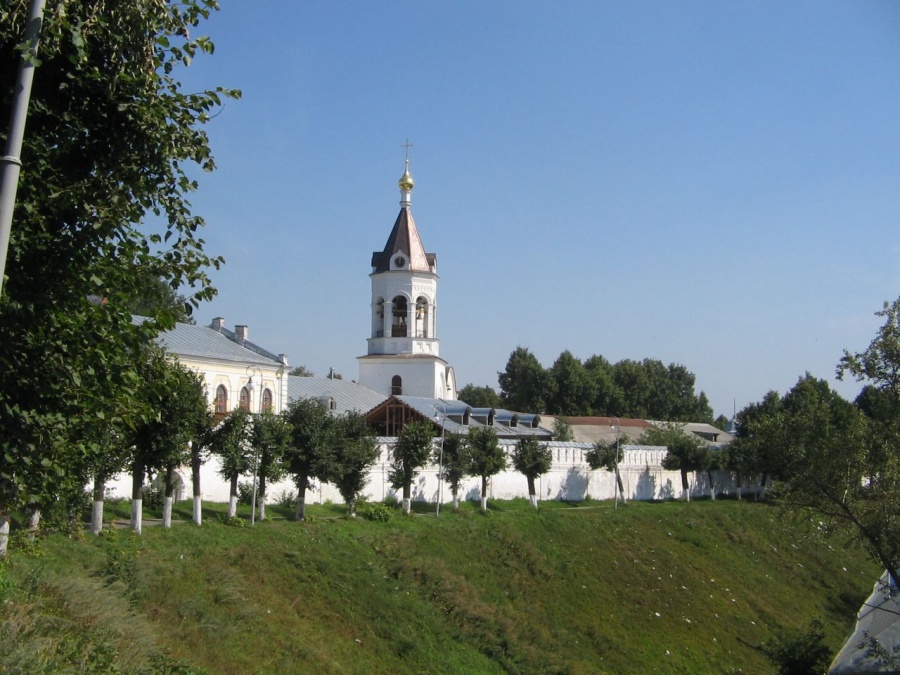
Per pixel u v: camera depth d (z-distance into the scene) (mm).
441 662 33594
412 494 56562
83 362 14438
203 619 28031
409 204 86125
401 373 83125
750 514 70562
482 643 36688
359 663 31062
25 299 13727
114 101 14430
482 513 55781
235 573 33469
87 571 27750
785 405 117938
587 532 56188
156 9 14203
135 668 18000
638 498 76750
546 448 65250
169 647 23938
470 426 68750
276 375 66562
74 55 13406
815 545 65562
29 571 21828
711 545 60531
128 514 39625
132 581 27938
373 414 69625
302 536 40469
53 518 22625
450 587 40188
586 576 49250
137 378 15305
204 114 15266
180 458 36438
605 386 143500
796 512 34594
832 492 32656
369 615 34781
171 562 32375
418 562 41594
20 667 13914
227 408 61188
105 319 14398
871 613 42000
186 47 14844
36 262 14125
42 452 14516
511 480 64938
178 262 15539
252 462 42156
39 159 14062
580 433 113688
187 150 14984
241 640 28234
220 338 64750
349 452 47281
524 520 54969
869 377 31422
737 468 82812
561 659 38062
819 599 56938
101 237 14547
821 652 41719
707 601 50750
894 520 31406
